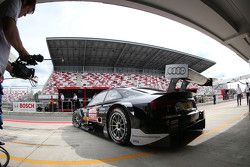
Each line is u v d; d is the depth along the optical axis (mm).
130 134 3201
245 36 12453
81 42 35594
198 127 3982
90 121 4609
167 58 45500
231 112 8664
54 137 4254
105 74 41281
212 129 4531
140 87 4105
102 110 3979
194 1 8609
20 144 3619
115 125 3576
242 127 4629
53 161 2625
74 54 38500
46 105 14039
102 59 41188
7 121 8148
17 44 1370
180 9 9453
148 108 2967
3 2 1413
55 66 41000
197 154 2730
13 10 1383
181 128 3150
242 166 2234
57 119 8898
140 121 2996
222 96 25719
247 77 26734
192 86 30031
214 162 2393
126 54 40750
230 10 9797
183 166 2309
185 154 2750
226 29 11734
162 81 44188
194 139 3598
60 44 35562
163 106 3006
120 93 3900
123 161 2564
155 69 48438
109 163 2506
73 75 39406
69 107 14977
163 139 2912
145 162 2496
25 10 1564
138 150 3039
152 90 3918
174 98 3199
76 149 3193
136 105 3135
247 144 3117
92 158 2723
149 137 2910
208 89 31750
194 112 3562
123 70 44688
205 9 9320
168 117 3004
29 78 1569
